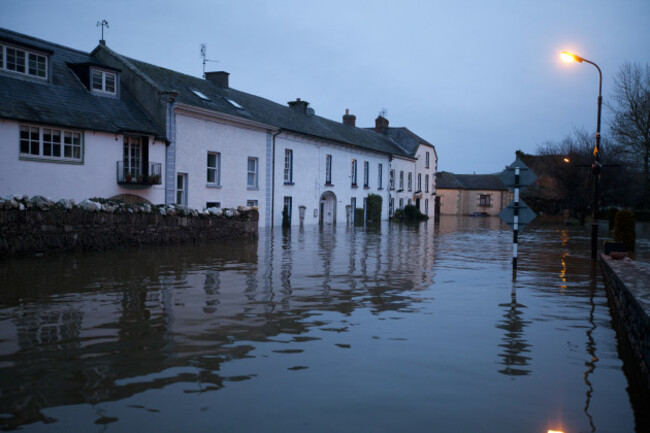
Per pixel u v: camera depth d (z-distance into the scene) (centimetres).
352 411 391
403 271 1175
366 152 3922
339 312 727
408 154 4791
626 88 3444
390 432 357
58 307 721
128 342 557
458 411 395
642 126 3397
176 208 1644
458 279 1070
